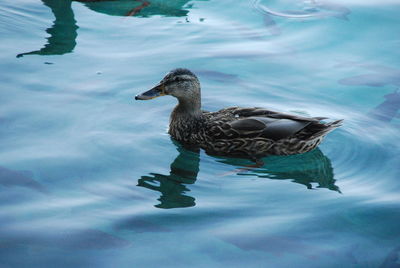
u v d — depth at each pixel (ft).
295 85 32.07
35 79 31.89
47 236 20.10
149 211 21.86
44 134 27.04
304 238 20.38
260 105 30.19
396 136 27.48
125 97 30.73
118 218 21.34
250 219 21.54
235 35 37.63
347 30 38.04
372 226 21.16
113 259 19.04
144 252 19.43
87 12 40.42
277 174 24.98
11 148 25.75
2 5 40.57
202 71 33.22
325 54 35.32
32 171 24.09
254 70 33.55
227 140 26.48
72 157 25.35
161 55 34.94
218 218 21.54
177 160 25.95
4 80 31.55
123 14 40.34
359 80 32.40
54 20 38.96
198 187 23.79
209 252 19.48
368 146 26.86
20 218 21.04
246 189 23.71
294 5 41.86
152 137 27.66
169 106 30.78
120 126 28.25
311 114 29.22
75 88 31.24
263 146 26.08
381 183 24.12
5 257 18.95
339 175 24.85
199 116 27.86
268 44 36.47
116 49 35.60
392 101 30.37
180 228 20.85
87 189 23.20
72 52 34.99
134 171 24.73
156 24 38.99
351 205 22.52
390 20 39.19
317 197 23.13
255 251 19.56
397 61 34.37
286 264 18.92
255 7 41.60
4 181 23.25
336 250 19.72
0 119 27.96
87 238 20.07
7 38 36.17
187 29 38.32
